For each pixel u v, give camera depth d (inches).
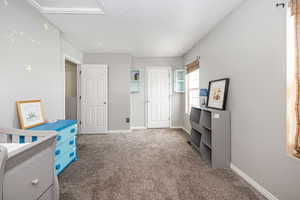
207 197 71.7
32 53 89.4
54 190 56.2
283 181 63.0
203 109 114.3
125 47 170.6
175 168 99.6
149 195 73.3
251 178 80.9
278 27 64.7
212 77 124.5
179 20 108.7
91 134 185.9
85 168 99.7
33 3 86.4
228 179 86.5
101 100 189.3
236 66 93.1
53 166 56.1
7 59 72.3
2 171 34.7
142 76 216.2
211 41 126.3
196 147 126.3
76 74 199.6
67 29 121.7
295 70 60.0
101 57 192.4
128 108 194.5
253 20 78.7
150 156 119.0
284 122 62.5
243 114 87.0
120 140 161.2
